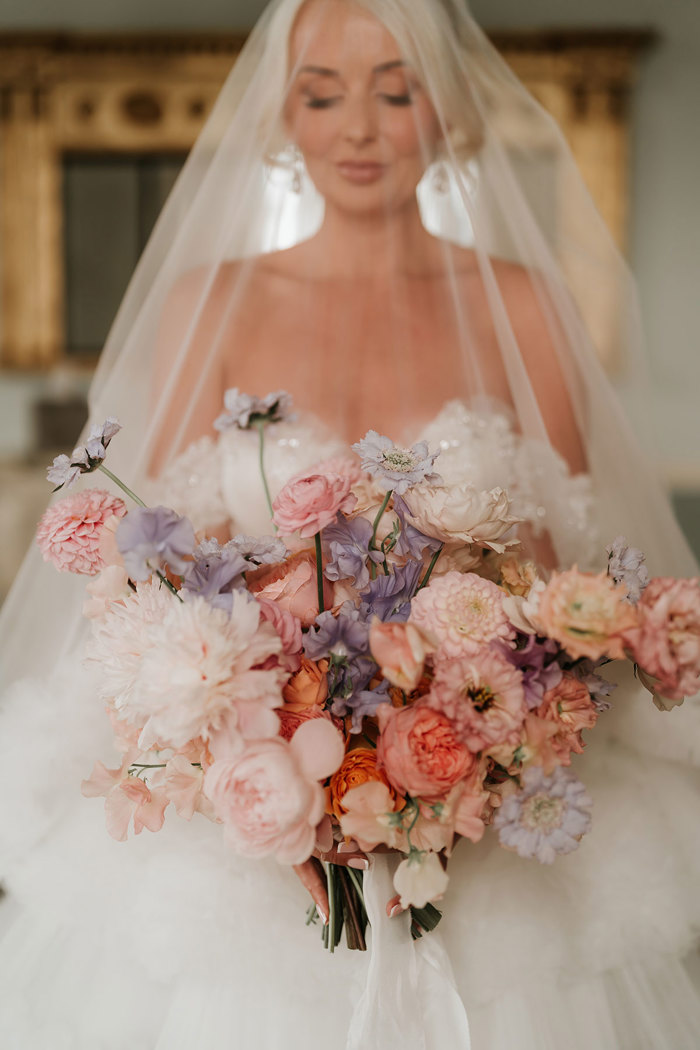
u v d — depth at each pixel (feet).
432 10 5.05
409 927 3.47
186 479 5.08
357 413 5.24
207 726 2.91
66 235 21.27
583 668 3.23
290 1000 3.70
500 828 2.89
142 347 5.33
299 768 2.95
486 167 5.26
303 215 5.32
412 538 3.43
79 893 3.97
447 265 5.30
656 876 3.95
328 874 3.44
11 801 4.17
